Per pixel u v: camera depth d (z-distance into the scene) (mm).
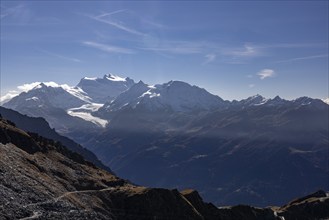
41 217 158750
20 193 172750
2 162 191750
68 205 184875
